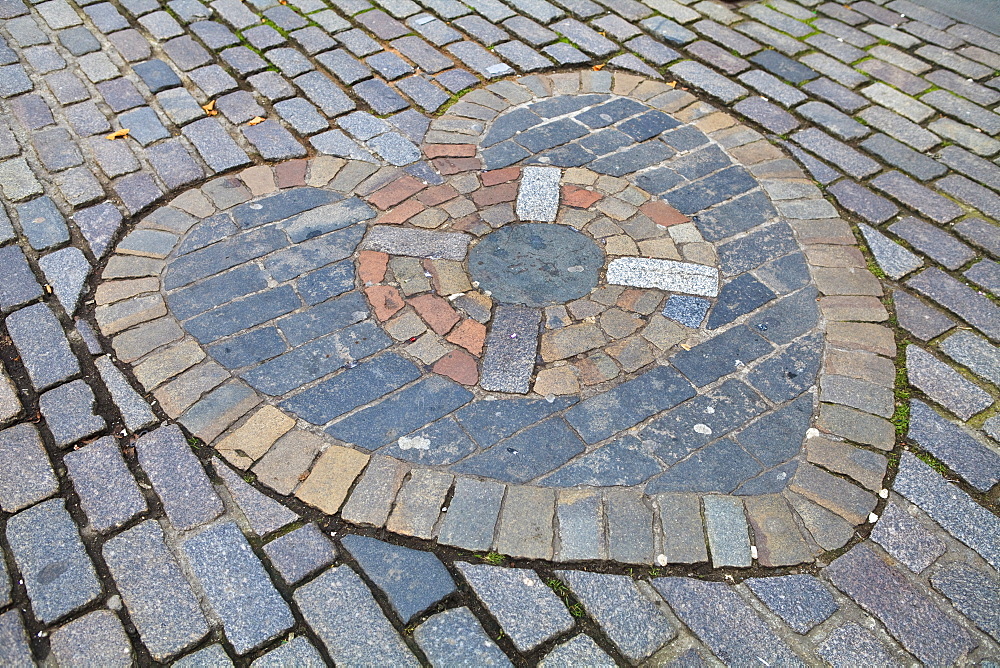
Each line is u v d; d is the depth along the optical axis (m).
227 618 2.15
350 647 2.11
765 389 2.85
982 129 4.16
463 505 2.45
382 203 3.58
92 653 2.07
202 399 2.73
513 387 2.81
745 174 3.86
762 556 2.35
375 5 5.05
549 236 3.44
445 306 3.10
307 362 2.87
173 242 3.35
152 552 2.29
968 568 2.34
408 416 2.70
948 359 2.99
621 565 2.32
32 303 3.05
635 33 4.93
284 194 3.61
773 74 4.59
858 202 3.71
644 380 2.86
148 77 4.29
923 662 2.12
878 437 2.70
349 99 4.23
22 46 4.47
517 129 4.08
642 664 2.10
